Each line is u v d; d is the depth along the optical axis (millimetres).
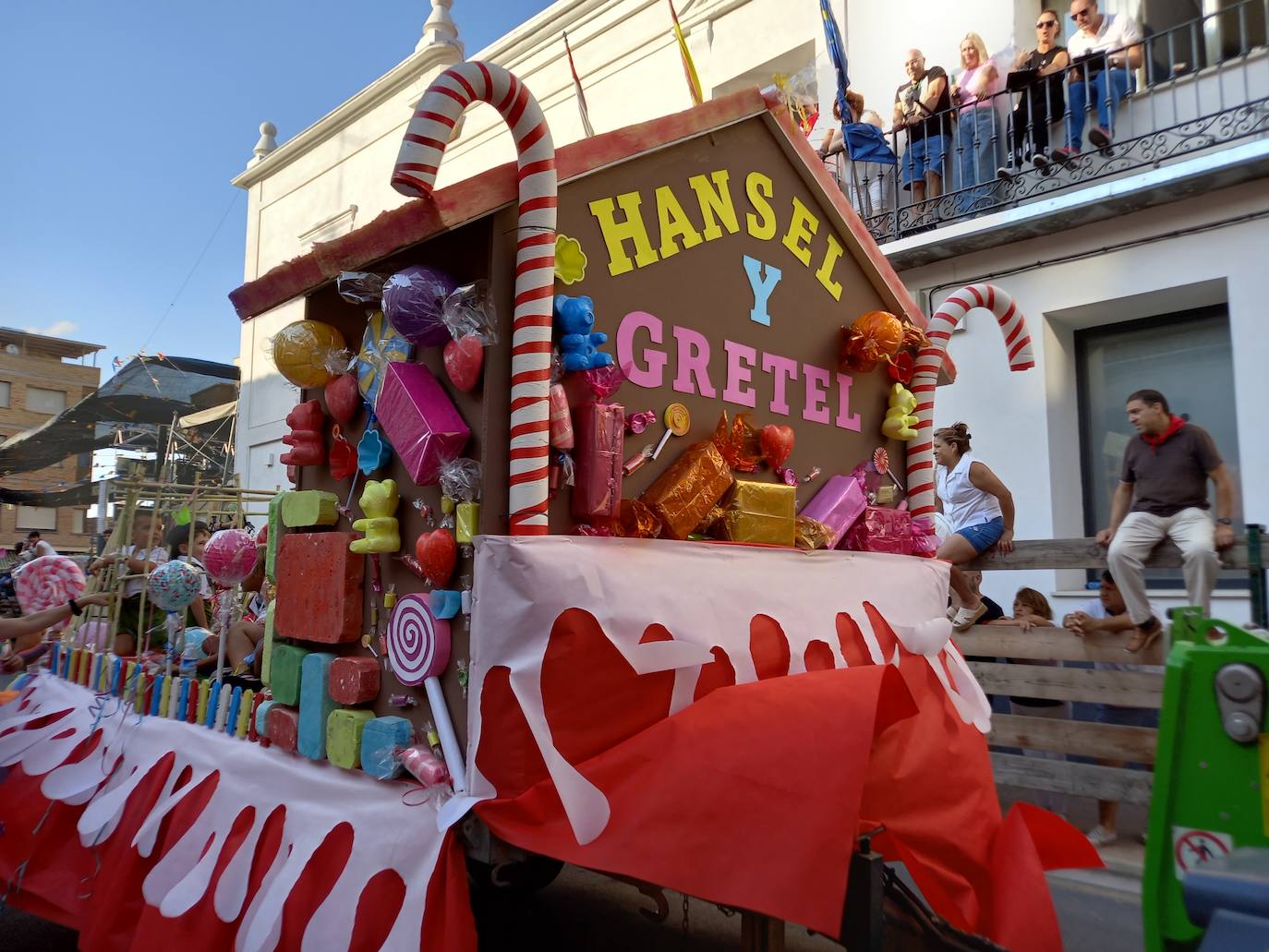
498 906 3227
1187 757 1678
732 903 1722
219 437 15133
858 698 2008
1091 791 4418
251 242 15008
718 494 2619
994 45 8094
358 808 2242
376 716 2373
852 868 1899
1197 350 7250
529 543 2051
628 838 1857
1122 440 7559
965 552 4957
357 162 13086
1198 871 1461
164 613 4082
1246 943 1324
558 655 2043
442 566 2180
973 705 3146
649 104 10250
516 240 2273
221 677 2984
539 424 2150
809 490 3150
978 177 7883
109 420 17109
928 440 3594
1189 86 7125
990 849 2355
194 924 2396
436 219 2143
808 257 3232
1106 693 4430
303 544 2635
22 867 3100
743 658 2418
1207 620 1835
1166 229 6965
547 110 11211
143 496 4582
